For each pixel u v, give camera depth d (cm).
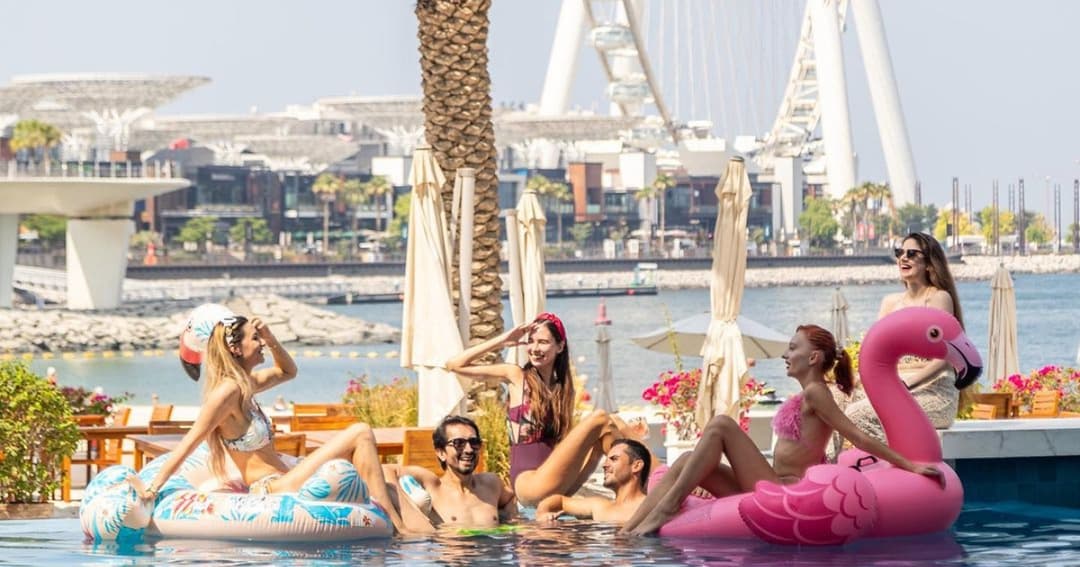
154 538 1042
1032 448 1202
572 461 1163
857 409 1102
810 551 952
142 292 14288
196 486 1089
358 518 1035
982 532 1038
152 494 1049
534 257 1767
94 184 11644
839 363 1052
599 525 1102
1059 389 2083
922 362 1137
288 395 5194
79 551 983
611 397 1894
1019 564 891
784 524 963
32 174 12212
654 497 1065
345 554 959
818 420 1028
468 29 1903
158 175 12169
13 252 12169
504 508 1180
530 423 1197
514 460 1204
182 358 1124
